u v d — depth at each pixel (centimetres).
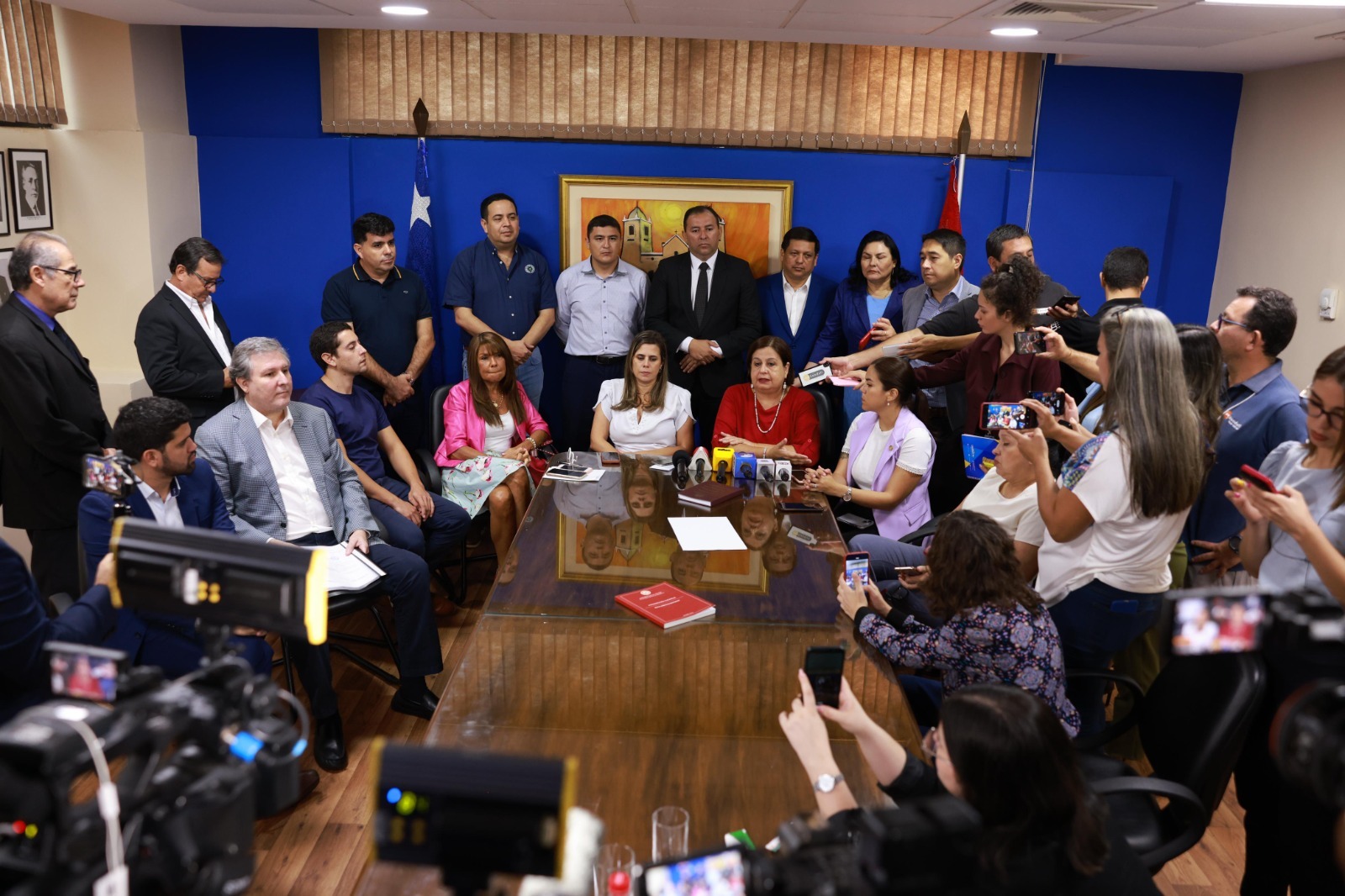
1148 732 236
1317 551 211
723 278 507
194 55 524
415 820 112
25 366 330
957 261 468
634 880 156
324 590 147
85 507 269
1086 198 531
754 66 524
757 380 429
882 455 391
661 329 507
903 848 115
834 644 253
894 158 536
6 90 430
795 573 300
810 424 432
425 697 359
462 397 447
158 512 284
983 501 326
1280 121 484
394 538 385
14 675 215
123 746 124
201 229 535
